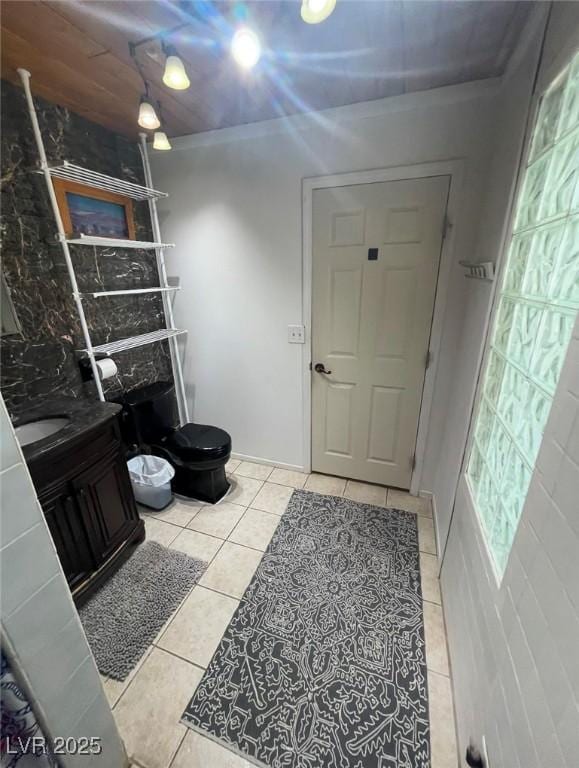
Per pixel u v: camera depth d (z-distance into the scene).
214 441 2.16
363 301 2.00
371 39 1.19
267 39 1.18
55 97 1.58
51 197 1.51
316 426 2.42
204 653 1.33
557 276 0.81
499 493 1.05
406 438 2.21
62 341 1.79
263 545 1.87
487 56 1.30
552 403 0.70
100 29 1.13
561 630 0.57
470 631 1.10
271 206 2.01
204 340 2.51
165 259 2.38
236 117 1.80
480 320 1.43
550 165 0.90
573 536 0.57
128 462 2.14
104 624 1.44
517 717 0.69
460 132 1.58
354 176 1.79
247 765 1.03
